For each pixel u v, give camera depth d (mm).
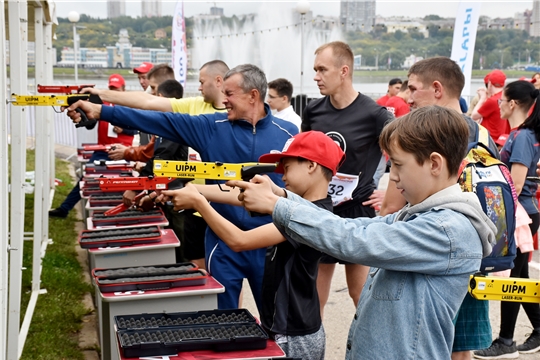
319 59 4238
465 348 3180
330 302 5750
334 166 2805
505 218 3029
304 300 2734
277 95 6824
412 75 3459
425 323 1949
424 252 1907
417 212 1989
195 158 4902
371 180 4305
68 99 3422
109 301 3242
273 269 2762
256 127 3850
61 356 4492
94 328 5074
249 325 2689
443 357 1978
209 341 2473
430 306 1951
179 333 2584
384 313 2010
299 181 2783
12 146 4086
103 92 4262
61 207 8703
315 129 4398
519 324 5266
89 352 4633
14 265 4066
